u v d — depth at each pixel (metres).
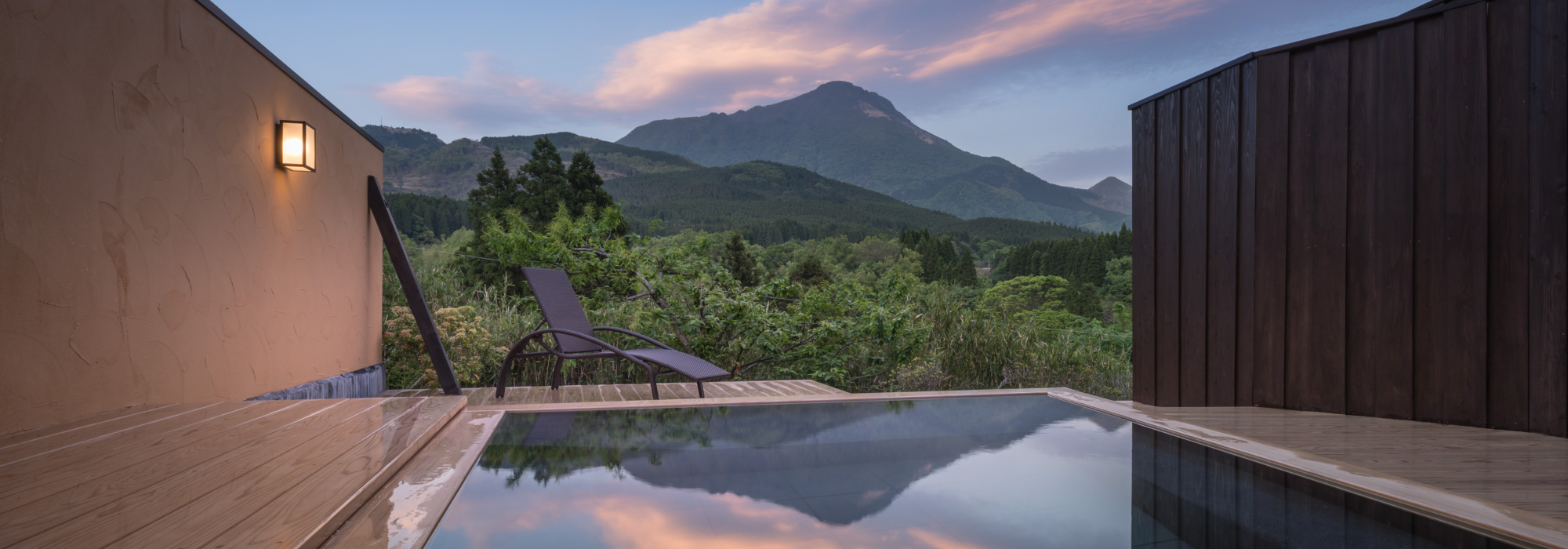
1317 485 1.25
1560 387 2.09
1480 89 2.29
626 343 5.20
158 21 2.07
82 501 0.99
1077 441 1.63
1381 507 1.11
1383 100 2.48
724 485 1.19
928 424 1.83
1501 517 1.02
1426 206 2.39
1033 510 1.08
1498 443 1.97
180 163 2.17
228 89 2.43
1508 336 2.22
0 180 1.54
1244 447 1.51
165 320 2.08
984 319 6.71
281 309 2.78
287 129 2.78
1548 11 2.17
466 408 2.01
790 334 5.50
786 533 0.96
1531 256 2.18
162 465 1.20
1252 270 2.71
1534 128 2.19
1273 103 2.70
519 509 1.05
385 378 3.90
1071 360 6.73
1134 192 3.06
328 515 0.92
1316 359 2.59
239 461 1.23
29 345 1.61
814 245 46.53
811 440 1.60
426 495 1.11
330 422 1.63
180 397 2.15
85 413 1.77
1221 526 0.99
